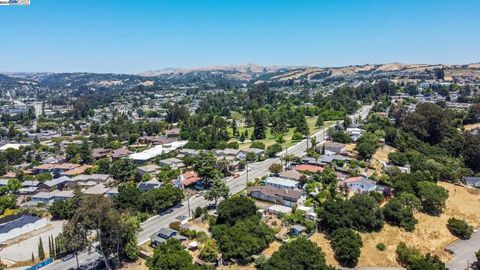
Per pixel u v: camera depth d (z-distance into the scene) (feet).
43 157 618.44
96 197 261.24
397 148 526.57
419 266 256.73
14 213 381.81
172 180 440.04
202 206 369.50
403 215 329.72
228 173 462.60
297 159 476.13
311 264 246.88
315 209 333.01
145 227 326.85
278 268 241.96
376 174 416.05
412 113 592.19
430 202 355.15
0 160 562.25
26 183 469.57
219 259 267.80
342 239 284.00
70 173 506.48
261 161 518.78
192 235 300.61
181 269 233.14
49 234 332.80
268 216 330.75
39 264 270.67
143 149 640.99
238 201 314.96
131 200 351.87
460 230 332.39
